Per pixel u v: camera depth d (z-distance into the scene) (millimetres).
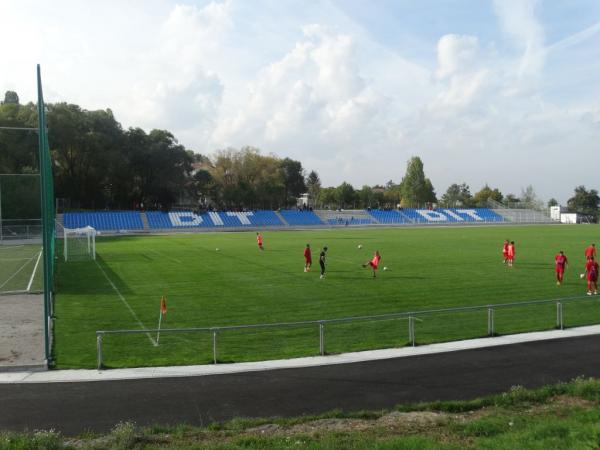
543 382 13305
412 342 17047
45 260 15414
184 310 22828
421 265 37594
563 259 29234
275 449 8820
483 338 17859
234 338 18125
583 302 23672
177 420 11008
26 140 59844
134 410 11555
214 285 29328
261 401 12062
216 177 122875
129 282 30578
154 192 106125
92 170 94562
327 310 22766
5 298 26531
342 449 8789
